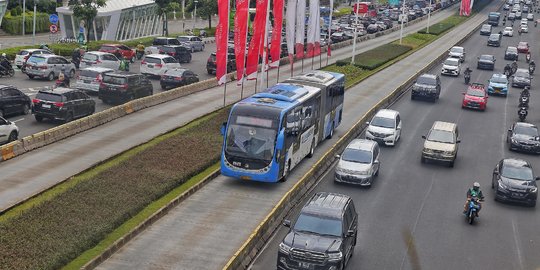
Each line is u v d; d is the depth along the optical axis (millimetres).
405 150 45375
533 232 31172
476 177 40000
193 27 117562
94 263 23141
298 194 33938
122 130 43938
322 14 148375
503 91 68562
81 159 36406
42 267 21672
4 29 95125
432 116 57250
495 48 110625
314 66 81250
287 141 35312
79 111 46062
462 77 80375
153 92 59531
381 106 59094
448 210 33594
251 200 32219
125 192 30062
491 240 29688
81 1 84312
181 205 30672
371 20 142625
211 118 47906
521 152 46719
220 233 27484
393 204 33969
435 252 27750
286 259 23938
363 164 36844
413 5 184750
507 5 182625
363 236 29141
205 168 36344
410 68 84062
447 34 127250
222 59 50375
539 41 123000
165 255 24734
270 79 70312
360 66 80375
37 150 37844
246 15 50156
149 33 101750
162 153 37406
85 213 26938
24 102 46594
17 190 30375
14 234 24000
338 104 47906
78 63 68938
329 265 23656
